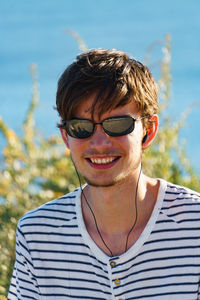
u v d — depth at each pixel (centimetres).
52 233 300
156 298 284
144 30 4709
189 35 4294
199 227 286
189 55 3481
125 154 277
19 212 475
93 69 277
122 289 285
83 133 277
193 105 500
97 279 291
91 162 282
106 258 288
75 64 281
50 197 499
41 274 300
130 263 285
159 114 483
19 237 307
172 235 286
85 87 274
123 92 274
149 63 473
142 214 291
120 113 277
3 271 416
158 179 301
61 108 282
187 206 289
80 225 296
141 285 285
